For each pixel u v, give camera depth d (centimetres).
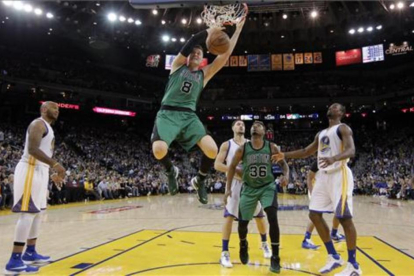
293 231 732
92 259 474
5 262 459
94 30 2531
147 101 3200
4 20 2294
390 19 2436
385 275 397
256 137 429
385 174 2331
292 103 3222
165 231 724
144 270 417
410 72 3133
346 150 398
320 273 414
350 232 400
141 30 2619
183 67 313
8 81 2406
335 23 2550
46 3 2048
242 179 443
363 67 3256
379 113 2983
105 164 2305
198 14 2461
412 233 702
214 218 973
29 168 439
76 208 1275
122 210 1205
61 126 2594
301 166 2636
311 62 3061
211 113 3328
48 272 411
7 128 2219
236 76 3506
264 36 2864
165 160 302
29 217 432
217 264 451
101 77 3058
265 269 429
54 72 2764
